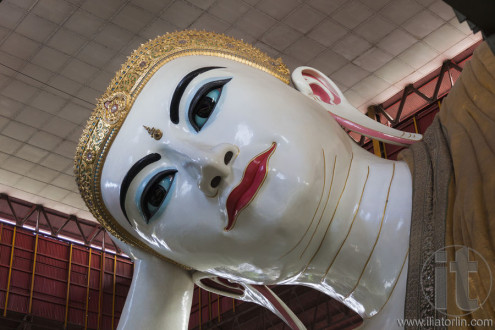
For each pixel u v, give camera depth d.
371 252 4.32
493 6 2.96
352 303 4.57
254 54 5.60
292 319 5.52
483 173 3.54
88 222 22.12
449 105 4.37
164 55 5.30
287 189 4.30
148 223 4.89
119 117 5.08
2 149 18.52
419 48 16.50
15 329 20.11
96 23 15.22
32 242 21.19
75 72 16.39
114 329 21.67
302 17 15.45
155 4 14.82
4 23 15.09
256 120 4.53
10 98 17.00
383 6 15.21
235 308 20.47
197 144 4.59
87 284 21.84
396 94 17.89
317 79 5.59
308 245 4.46
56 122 17.77
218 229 4.53
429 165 4.20
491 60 4.10
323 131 4.60
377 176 4.52
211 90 4.80
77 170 5.44
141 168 4.82
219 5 15.02
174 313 5.48
